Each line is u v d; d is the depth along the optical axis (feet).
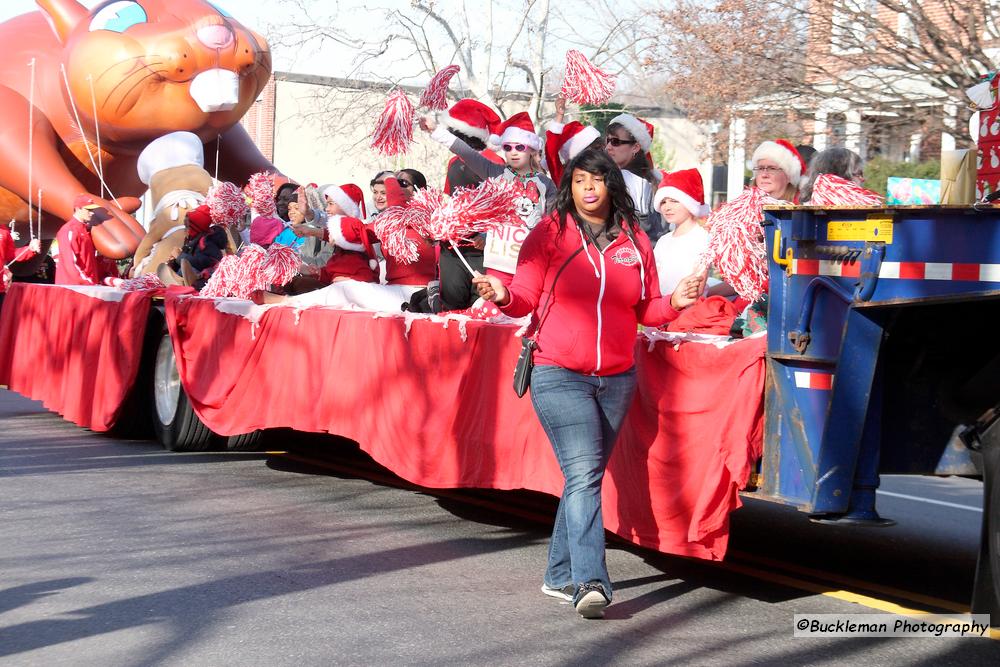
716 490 15.79
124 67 44.57
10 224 50.72
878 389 14.79
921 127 45.39
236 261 27.04
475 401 20.17
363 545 19.63
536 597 16.66
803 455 15.01
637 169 25.59
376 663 13.50
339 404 23.59
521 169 22.57
